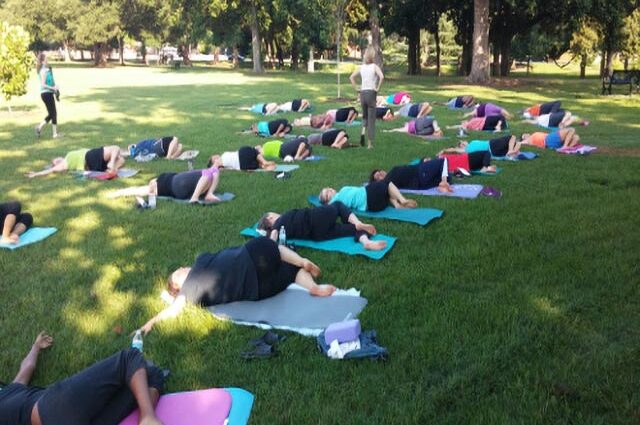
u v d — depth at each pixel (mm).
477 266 5375
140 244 6184
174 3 46625
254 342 4043
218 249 5992
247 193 8281
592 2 30953
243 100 21859
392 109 18828
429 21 40156
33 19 56656
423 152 11211
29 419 2945
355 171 9656
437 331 4145
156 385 3387
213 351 3982
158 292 4969
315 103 20609
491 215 7020
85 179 9281
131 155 10930
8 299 4875
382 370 3672
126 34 61188
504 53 38938
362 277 5180
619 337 4047
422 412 3211
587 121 15344
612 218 6785
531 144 11812
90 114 17719
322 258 5668
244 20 46500
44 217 7203
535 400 3309
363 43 60031
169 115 17344
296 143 10711
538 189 8266
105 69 52875
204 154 11266
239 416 3230
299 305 4637
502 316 4340
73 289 5059
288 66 59656
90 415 2984
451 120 15805
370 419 3188
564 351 3846
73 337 4207
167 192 8055
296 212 6121
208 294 4633
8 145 12375
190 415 3230
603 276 5066
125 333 4277
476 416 3170
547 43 46719
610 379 3504
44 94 12961
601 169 9516
